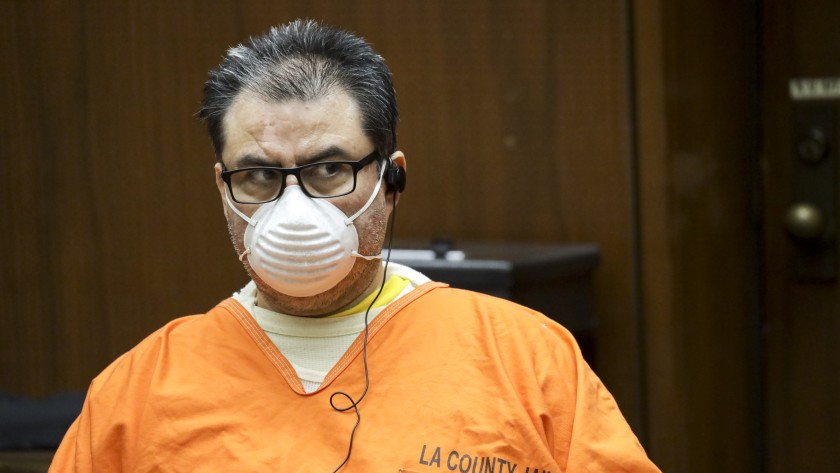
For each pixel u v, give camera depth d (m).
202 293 8.55
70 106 8.72
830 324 7.63
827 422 7.68
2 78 8.84
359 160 3.94
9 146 8.89
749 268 7.79
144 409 4.03
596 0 7.36
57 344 8.94
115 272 8.73
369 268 4.14
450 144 7.77
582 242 7.53
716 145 7.57
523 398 4.01
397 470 3.82
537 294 6.79
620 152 7.39
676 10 7.30
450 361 4.03
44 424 6.45
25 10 8.74
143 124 8.56
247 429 3.94
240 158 3.92
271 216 3.88
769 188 7.73
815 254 7.62
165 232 8.59
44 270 8.91
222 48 8.32
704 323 7.57
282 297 4.07
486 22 7.63
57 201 8.82
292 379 4.01
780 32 7.62
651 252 7.40
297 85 3.90
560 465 4.00
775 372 7.79
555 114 7.53
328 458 3.88
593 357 7.53
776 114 7.67
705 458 7.59
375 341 4.08
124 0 8.52
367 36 7.90
